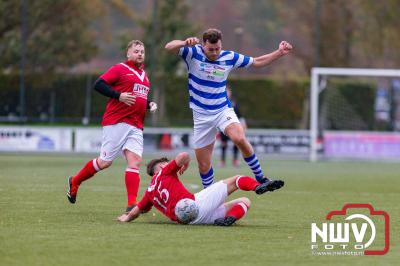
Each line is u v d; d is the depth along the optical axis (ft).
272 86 447.83
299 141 346.95
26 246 87.86
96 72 390.21
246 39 504.02
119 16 453.58
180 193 106.42
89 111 386.93
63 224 106.42
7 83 368.27
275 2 502.79
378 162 326.65
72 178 124.26
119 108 119.65
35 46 378.12
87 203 135.74
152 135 343.26
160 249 87.30
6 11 376.27
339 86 400.47
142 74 121.70
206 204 106.01
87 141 336.90
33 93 375.04
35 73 375.45
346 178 219.20
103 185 176.76
